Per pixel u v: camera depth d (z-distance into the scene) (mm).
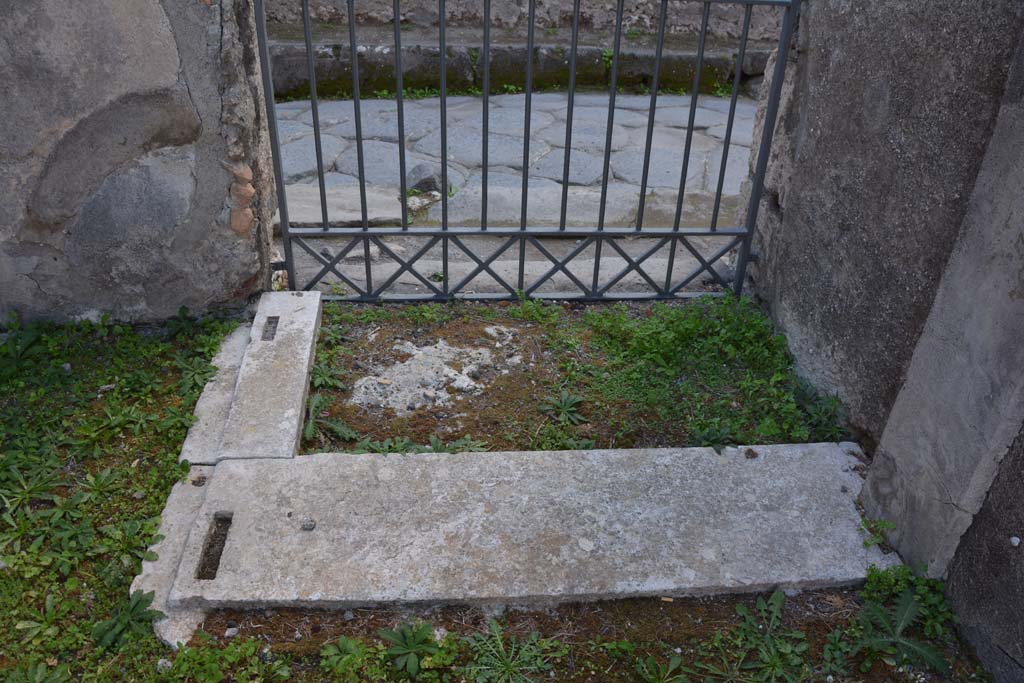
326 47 7395
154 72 3025
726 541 2537
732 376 3475
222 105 3139
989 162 2064
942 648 2295
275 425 2918
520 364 3510
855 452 2945
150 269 3396
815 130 3295
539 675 2191
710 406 3275
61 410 2988
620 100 7805
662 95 8031
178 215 3307
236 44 3080
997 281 2027
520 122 7000
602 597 2375
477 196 5477
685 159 3686
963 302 2166
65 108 3023
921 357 2359
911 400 2410
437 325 3750
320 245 4562
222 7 2979
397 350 3555
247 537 2469
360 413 3166
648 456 2873
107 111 3061
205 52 3033
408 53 7582
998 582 2152
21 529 2471
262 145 3486
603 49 7953
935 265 2521
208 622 2275
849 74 3016
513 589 2352
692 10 8570
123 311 3469
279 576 2354
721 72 8094
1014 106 1979
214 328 3502
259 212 3473
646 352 3572
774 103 3584
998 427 2053
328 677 2158
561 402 3248
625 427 3145
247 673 2137
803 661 2238
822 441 3070
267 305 3574
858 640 2279
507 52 7781
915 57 2592
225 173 3273
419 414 3184
